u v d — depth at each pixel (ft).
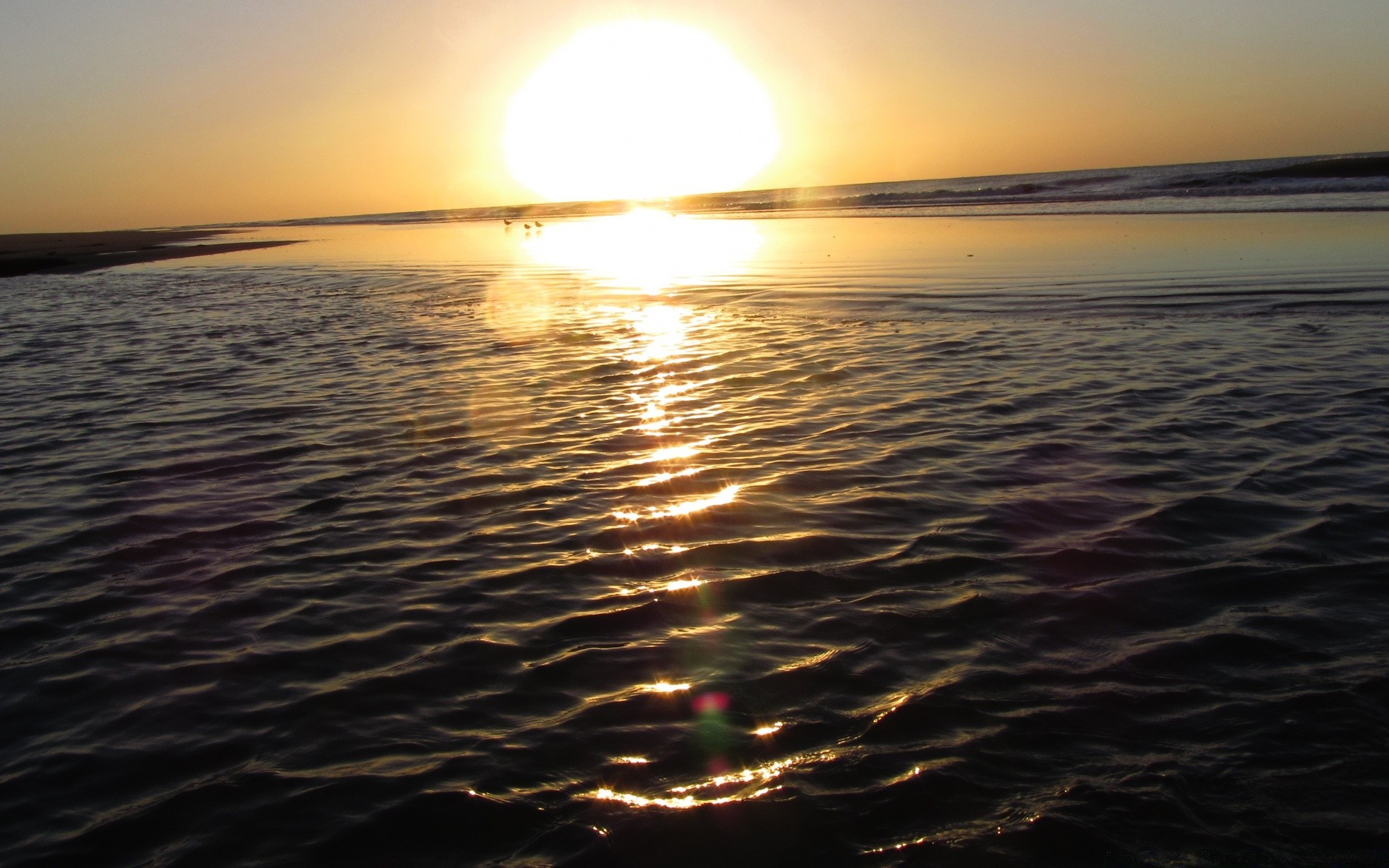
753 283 59.77
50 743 12.01
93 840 10.11
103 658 14.19
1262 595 14.51
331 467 23.48
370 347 41.91
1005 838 9.49
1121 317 40.01
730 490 20.31
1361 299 40.45
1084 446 22.36
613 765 10.99
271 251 136.87
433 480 22.09
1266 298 42.09
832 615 14.48
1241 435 22.62
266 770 11.22
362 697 12.75
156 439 26.84
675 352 37.17
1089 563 15.93
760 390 29.81
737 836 9.68
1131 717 11.55
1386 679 12.03
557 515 19.35
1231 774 10.39
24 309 67.62
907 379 30.40
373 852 9.73
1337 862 9.04
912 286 53.52
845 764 10.80
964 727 11.44
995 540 17.03
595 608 15.08
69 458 25.27
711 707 12.09
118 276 99.14
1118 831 9.55
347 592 16.12
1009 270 57.88
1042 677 12.53
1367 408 24.32
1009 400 27.04
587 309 52.03
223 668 13.73
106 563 17.90
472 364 36.50
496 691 12.76
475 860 9.55
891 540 17.24
